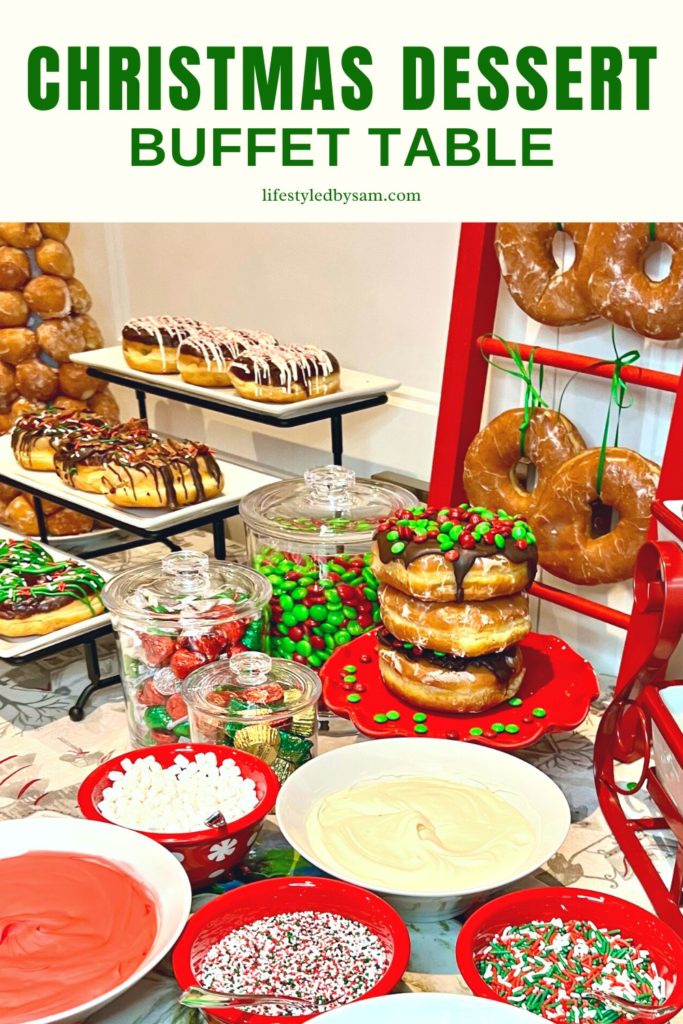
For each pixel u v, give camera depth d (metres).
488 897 0.95
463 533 1.10
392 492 1.38
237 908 0.84
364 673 1.23
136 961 0.80
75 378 1.84
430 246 1.62
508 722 1.12
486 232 1.34
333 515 1.30
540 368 1.34
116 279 2.23
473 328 1.37
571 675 1.22
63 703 1.35
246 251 1.92
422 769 1.04
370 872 0.88
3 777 1.18
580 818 1.10
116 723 1.30
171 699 1.14
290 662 1.13
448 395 1.41
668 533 1.01
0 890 0.87
